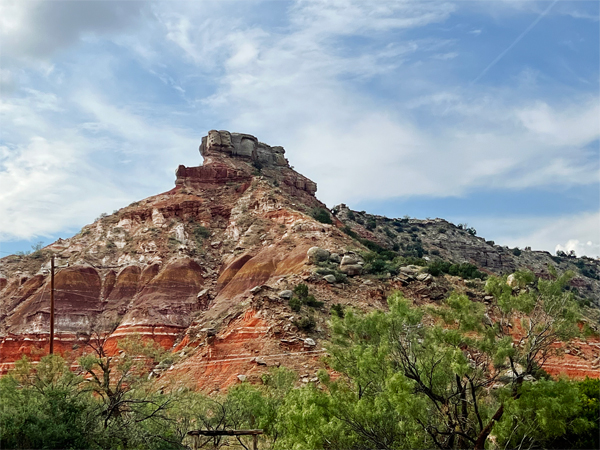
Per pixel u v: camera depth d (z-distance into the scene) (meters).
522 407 31.81
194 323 99.81
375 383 38.88
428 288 92.19
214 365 76.69
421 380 37.00
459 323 37.03
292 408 39.53
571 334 34.81
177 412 47.00
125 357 47.72
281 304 83.75
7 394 37.16
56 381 42.59
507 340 34.38
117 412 39.50
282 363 73.88
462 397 35.50
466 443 35.28
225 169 150.25
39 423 33.34
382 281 95.00
